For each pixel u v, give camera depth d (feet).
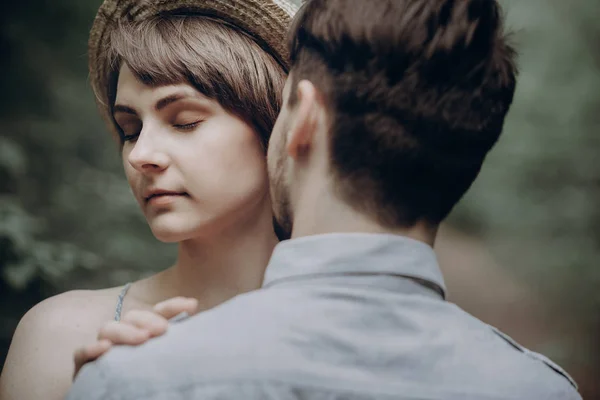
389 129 2.97
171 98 4.33
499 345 3.13
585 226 23.35
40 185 12.46
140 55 4.33
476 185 28.04
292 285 3.03
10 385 4.55
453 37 2.98
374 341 2.86
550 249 23.59
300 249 3.08
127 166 4.55
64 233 11.63
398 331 2.93
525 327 22.24
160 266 11.43
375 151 2.98
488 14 3.10
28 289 8.44
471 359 2.97
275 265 3.13
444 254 27.91
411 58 2.96
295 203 3.15
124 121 4.55
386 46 2.96
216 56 4.38
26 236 8.63
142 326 2.94
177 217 4.35
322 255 3.04
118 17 4.70
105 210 12.01
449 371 2.89
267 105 4.51
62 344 4.61
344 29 3.01
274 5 4.52
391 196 3.03
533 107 26.66
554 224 24.23
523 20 27.78
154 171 4.34
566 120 26.03
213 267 4.73
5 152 11.49
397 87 2.96
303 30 3.21
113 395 2.74
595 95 26.18
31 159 13.43
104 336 2.96
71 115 14.51
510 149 26.73
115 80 4.73
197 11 4.57
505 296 24.30
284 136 3.20
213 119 4.39
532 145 26.07
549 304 22.62
